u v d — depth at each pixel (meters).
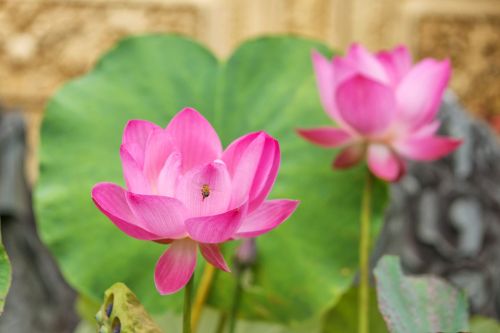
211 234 1.31
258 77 2.20
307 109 2.15
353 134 1.84
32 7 8.08
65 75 8.15
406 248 3.35
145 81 2.14
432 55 8.45
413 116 1.81
